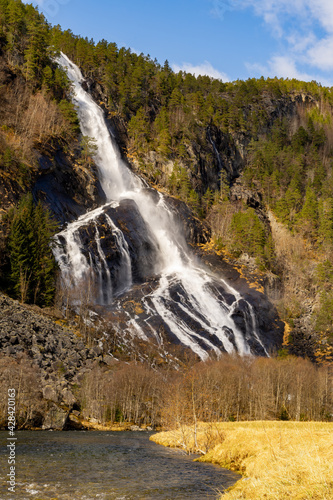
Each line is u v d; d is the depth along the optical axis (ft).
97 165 572.10
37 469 92.79
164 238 560.61
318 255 625.82
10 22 593.01
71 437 172.45
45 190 440.45
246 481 71.41
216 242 631.15
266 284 549.95
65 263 403.95
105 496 71.61
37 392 213.87
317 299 551.18
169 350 381.60
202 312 464.65
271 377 340.39
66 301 380.17
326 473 55.42
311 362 441.68
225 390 280.31
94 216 479.00
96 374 258.16
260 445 102.17
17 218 348.59
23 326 265.75
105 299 433.07
